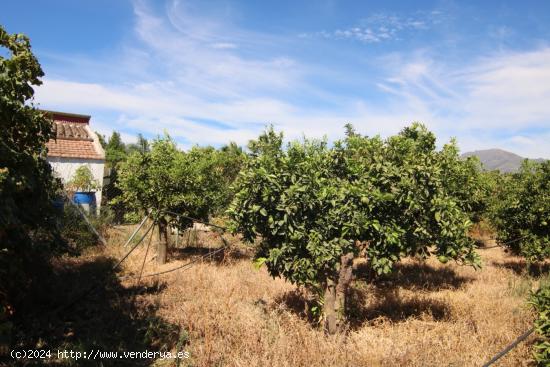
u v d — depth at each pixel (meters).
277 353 5.08
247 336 5.61
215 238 13.81
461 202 9.10
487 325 6.54
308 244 5.30
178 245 13.05
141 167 10.60
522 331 6.31
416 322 6.68
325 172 6.05
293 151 5.81
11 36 5.41
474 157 11.48
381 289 8.95
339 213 5.36
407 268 11.05
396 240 5.51
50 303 7.00
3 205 4.39
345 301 6.35
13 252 5.23
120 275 9.16
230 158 15.15
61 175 15.33
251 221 5.66
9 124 5.23
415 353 5.31
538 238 10.21
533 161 10.74
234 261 10.99
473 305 7.61
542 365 5.02
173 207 10.63
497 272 10.88
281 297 7.57
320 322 6.26
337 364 5.02
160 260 10.65
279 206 5.31
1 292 5.42
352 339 5.91
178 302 7.34
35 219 5.69
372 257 5.66
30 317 6.28
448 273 10.61
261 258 5.76
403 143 6.38
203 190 10.86
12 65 5.10
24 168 5.15
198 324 6.16
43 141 6.05
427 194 5.60
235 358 5.03
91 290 7.64
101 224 13.41
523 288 8.77
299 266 5.52
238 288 8.05
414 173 5.68
